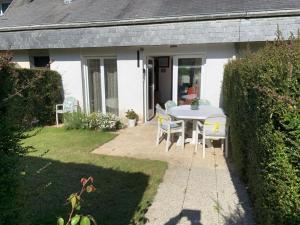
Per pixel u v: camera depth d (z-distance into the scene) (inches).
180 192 149.4
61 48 344.5
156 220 122.3
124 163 192.5
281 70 78.0
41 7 440.8
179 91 330.0
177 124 235.0
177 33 288.7
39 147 233.6
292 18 253.6
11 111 64.5
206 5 307.4
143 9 332.5
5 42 355.9
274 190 83.8
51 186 152.0
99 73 359.3
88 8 379.9
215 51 300.8
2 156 60.1
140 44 302.4
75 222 60.0
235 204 136.1
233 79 189.8
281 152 75.0
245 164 151.6
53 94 340.8
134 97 337.7
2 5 557.3
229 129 216.4
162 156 211.8
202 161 199.8
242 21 268.1
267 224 91.7
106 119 306.3
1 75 61.7
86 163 192.7
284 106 72.5
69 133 288.2
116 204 134.1
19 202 68.2
